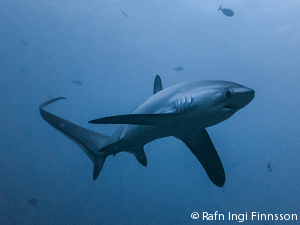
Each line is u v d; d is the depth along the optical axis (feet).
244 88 7.95
